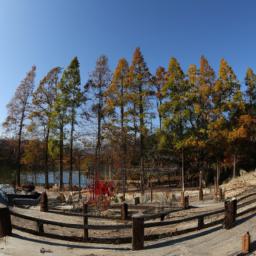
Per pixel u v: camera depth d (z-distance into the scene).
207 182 37.97
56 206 20.50
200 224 11.38
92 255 9.20
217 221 11.66
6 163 46.78
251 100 36.06
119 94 33.88
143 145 34.19
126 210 15.60
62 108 34.41
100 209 18.86
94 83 35.03
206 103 34.03
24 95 37.81
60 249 9.73
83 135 42.44
